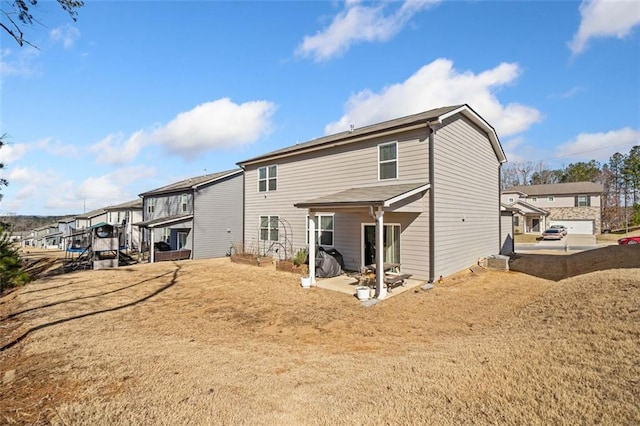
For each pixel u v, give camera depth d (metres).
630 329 4.39
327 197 11.16
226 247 21.88
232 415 3.17
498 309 7.31
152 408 3.32
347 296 8.96
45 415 3.21
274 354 4.97
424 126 10.36
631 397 2.92
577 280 7.85
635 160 39.06
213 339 5.73
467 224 12.82
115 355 4.87
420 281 10.39
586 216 36.47
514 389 3.32
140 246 21.02
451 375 3.79
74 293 9.93
